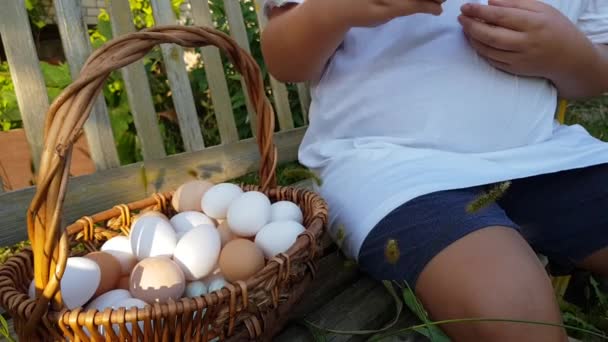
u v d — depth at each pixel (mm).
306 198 778
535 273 587
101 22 1756
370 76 803
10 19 873
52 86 1438
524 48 742
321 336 696
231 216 726
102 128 1017
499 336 556
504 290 566
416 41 789
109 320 473
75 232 724
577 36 762
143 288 588
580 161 804
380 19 707
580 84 832
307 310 778
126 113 1586
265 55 846
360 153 780
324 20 734
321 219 662
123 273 678
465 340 590
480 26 745
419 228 651
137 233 678
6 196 867
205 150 1216
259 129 815
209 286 652
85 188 973
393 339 731
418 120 775
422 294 636
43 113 912
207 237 657
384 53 796
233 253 636
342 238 731
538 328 558
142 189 1069
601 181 811
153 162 1097
